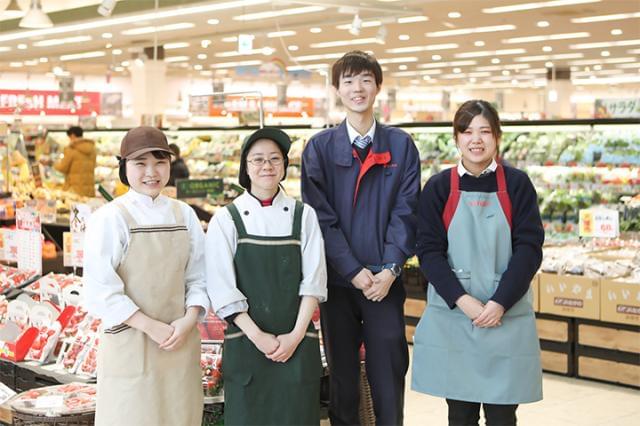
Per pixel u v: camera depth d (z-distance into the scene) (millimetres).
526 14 15438
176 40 18625
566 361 6332
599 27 17062
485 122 3498
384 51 21656
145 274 3369
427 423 5102
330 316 3795
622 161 8359
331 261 3656
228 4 13422
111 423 3354
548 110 25766
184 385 3443
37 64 24312
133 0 14430
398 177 3764
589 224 6684
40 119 20891
